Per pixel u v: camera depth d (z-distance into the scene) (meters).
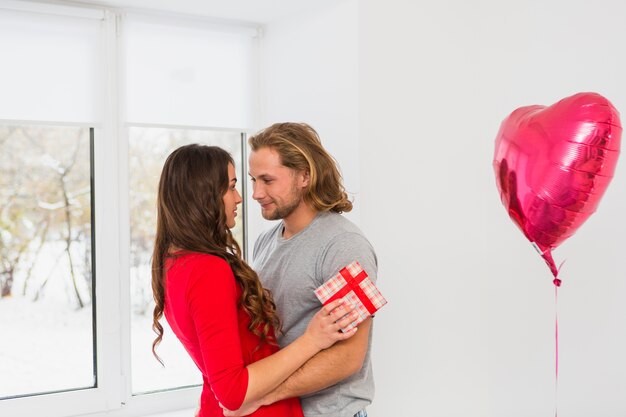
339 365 1.28
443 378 2.03
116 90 1.96
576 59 1.98
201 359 1.30
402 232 1.92
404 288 1.93
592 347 2.03
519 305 2.12
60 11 1.84
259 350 1.33
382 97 1.86
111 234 1.97
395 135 1.89
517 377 2.13
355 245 1.33
